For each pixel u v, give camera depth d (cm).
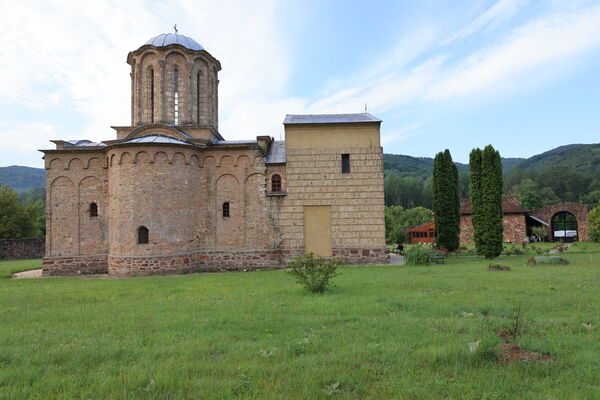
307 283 1493
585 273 1839
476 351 721
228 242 2656
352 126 2730
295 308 1177
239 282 1862
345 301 1263
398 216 8075
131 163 2397
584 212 5303
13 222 4828
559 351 749
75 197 2619
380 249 2648
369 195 2686
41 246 4081
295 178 2706
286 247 2675
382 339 855
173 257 2420
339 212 2689
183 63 2759
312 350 796
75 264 2578
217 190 2684
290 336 900
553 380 627
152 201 2392
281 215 2691
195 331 951
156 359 766
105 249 2611
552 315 1039
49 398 590
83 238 2605
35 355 790
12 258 3856
